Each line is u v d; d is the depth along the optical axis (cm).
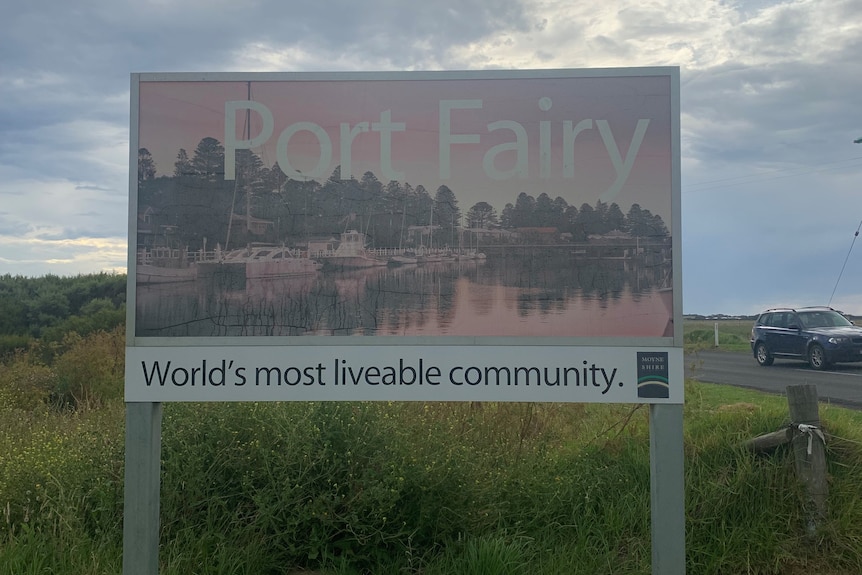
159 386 422
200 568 449
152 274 429
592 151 429
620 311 421
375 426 528
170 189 433
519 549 463
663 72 428
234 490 506
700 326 4638
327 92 438
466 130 434
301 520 477
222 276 430
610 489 548
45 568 445
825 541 490
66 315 2917
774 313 2070
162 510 486
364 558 479
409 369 423
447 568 464
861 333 1867
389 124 436
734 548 482
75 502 512
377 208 433
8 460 580
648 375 416
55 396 1249
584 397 418
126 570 411
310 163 435
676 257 421
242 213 433
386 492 474
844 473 530
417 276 429
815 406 527
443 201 432
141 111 436
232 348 424
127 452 420
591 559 473
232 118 437
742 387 1341
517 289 426
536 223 429
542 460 583
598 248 425
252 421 533
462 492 504
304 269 430
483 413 666
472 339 423
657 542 408
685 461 558
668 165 427
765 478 522
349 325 427
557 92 432
